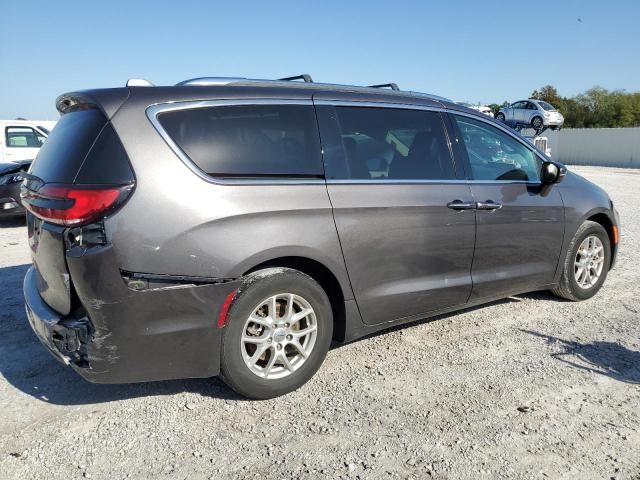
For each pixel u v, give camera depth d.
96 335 2.93
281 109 3.54
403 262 3.90
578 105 57.34
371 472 2.73
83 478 2.68
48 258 3.10
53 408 3.34
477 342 4.34
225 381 3.35
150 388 3.61
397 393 3.52
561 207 4.90
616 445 2.96
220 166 3.22
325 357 3.83
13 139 14.77
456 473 2.72
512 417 3.23
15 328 4.61
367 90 4.09
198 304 3.10
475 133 4.54
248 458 2.85
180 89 3.29
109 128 3.02
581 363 3.97
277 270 3.35
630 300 5.42
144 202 2.95
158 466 2.78
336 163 3.67
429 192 4.02
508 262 4.59
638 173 27.77
